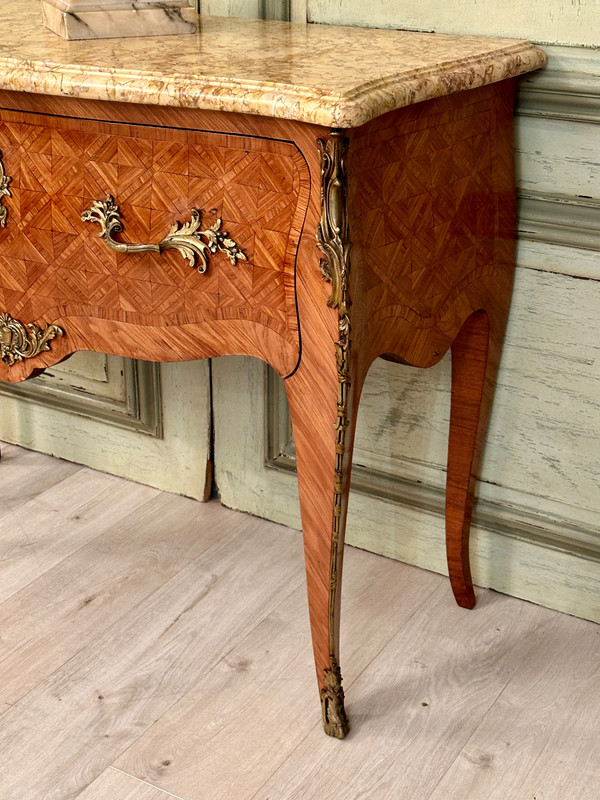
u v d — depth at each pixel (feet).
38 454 6.56
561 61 4.18
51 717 4.25
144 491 6.11
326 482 3.71
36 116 3.83
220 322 3.76
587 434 4.69
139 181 3.71
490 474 5.04
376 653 4.67
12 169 3.99
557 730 4.20
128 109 3.60
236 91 3.27
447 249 4.01
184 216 3.66
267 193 3.45
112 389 6.02
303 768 3.98
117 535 5.63
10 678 4.48
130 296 3.92
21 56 3.76
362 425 5.29
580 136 4.25
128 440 6.11
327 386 3.55
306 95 3.14
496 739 4.15
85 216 3.86
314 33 4.44
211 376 5.60
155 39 4.24
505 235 4.44
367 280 3.51
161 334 3.92
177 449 5.92
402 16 4.50
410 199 3.69
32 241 4.06
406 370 5.03
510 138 4.33
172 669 4.56
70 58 3.72
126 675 4.51
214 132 3.48
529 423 4.84
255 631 4.83
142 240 3.79
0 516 5.79
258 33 4.44
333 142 3.19
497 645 4.75
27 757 4.02
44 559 5.39
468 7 4.33
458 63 3.68
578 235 4.41
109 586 5.16
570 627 4.91
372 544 5.50
